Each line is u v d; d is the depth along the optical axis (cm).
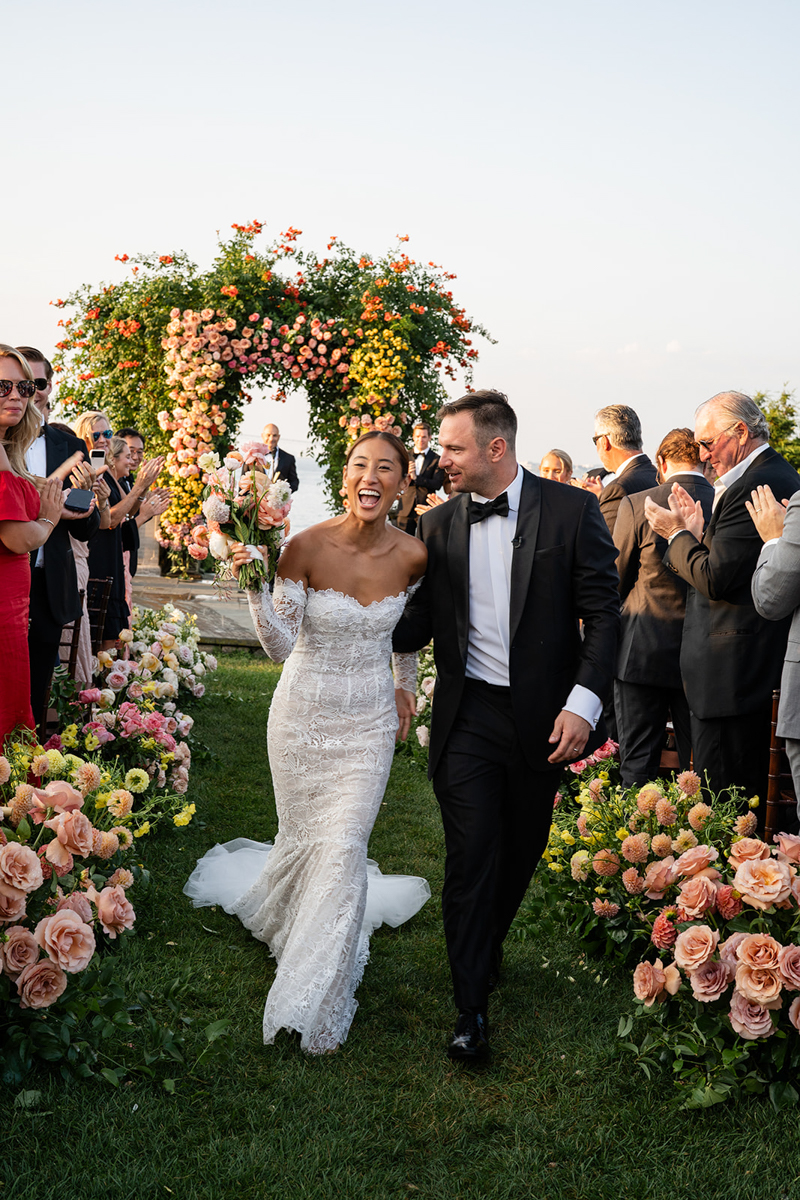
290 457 1165
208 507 291
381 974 333
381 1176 225
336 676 314
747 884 259
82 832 255
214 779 562
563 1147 236
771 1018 246
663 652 445
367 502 305
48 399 444
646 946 333
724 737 377
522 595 297
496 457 304
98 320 1295
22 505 313
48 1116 233
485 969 285
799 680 304
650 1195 220
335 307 1281
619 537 461
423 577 323
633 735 464
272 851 343
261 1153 227
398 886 400
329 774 313
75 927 241
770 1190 218
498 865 317
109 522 564
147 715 447
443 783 302
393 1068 274
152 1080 252
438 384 1284
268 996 288
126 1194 210
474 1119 249
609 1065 271
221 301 1243
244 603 1198
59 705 447
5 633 312
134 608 686
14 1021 247
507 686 301
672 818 325
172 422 1242
